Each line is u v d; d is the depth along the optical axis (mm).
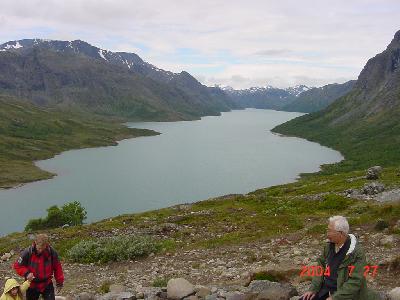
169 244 33812
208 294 13617
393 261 16500
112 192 142000
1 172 185875
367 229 27953
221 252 28734
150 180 159875
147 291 14453
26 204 132500
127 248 30672
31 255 11539
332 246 8109
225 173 171000
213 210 50719
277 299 11852
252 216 44438
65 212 79375
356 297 8047
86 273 26812
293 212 45000
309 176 162125
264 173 170375
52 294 11828
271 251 26703
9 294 11008
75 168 199125
